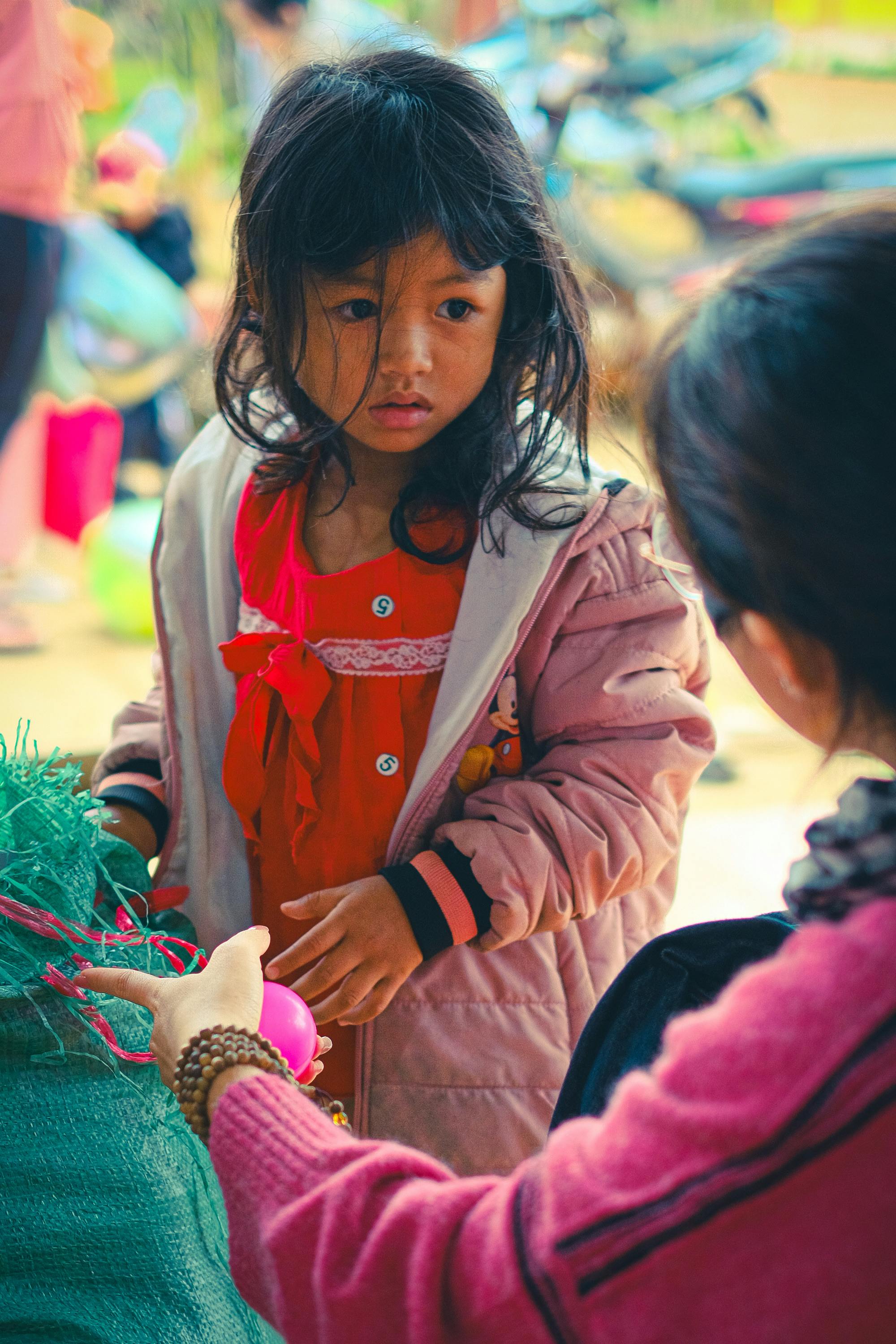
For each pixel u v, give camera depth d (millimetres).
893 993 464
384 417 927
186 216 4004
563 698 1010
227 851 1083
